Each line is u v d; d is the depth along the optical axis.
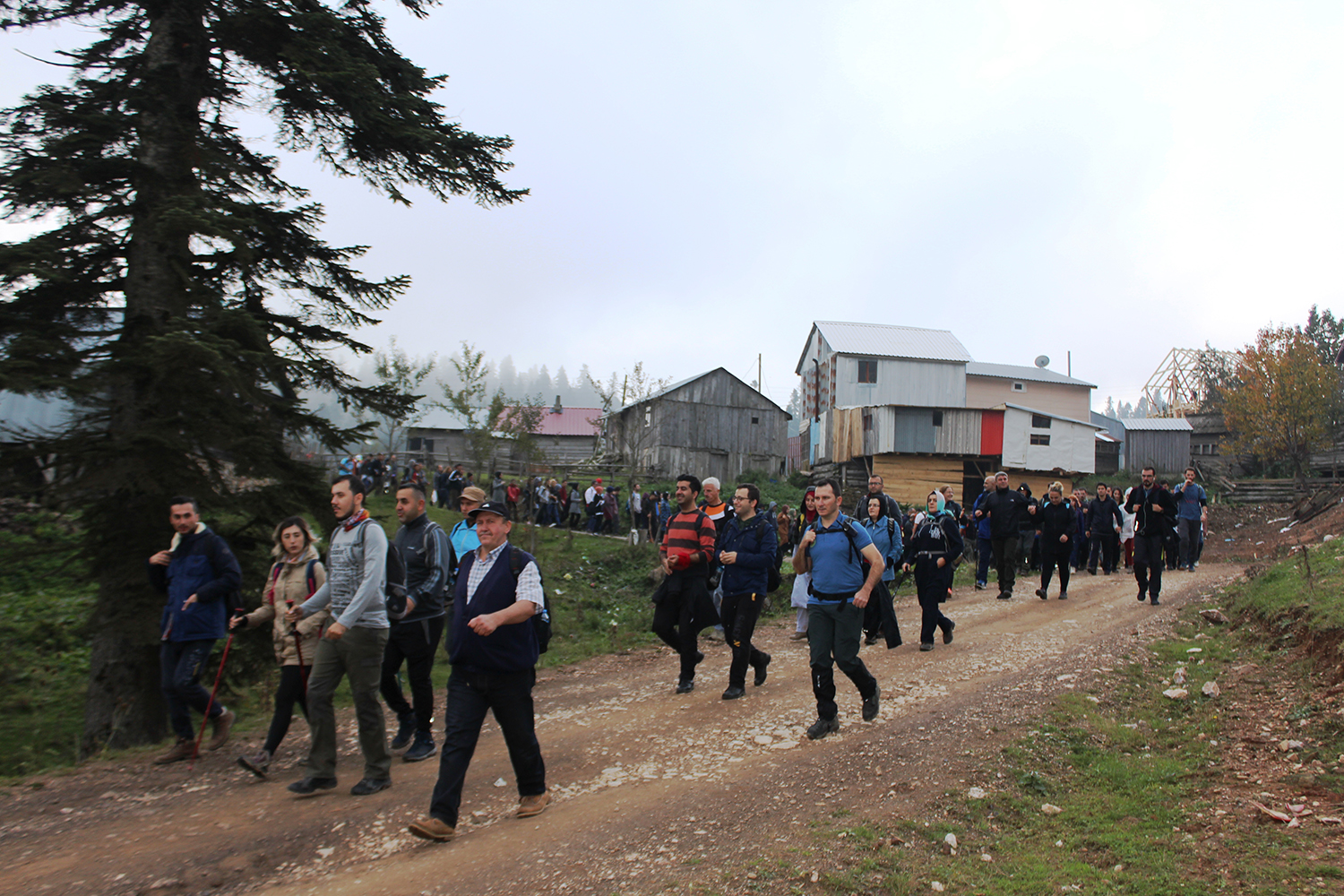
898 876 3.71
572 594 14.45
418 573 5.70
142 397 7.00
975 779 4.96
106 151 7.63
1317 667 6.30
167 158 7.83
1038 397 43.69
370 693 4.92
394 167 9.70
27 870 3.88
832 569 5.83
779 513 14.91
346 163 9.80
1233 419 39.66
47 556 7.39
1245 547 23.59
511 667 4.30
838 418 37.94
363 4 9.27
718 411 39.53
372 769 4.93
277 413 7.84
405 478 25.64
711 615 7.26
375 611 4.93
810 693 7.13
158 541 6.82
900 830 4.25
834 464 38.28
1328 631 6.54
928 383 40.56
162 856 4.04
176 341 6.52
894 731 5.90
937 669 7.82
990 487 13.69
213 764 5.58
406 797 4.84
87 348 7.15
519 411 16.02
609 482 30.05
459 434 39.47
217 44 8.31
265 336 7.66
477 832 4.32
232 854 4.06
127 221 7.61
